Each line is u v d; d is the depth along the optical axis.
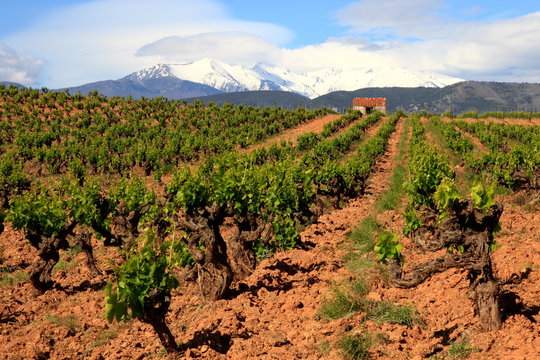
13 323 8.86
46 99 61.28
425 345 6.21
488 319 6.12
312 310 7.97
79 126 53.38
